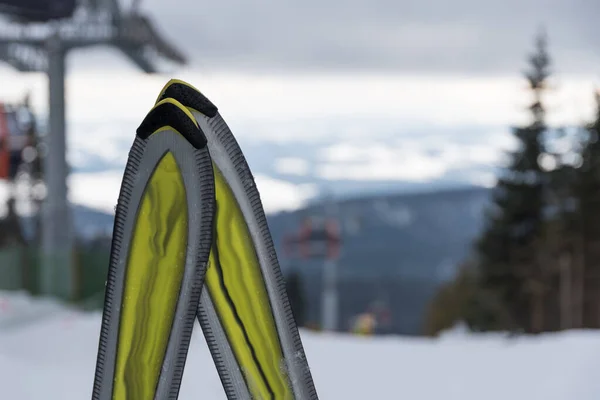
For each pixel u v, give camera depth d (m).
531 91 42.62
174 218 2.04
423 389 6.66
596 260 40.28
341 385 6.86
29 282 18.52
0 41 19.80
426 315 73.12
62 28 19.84
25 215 41.31
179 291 2.05
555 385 6.59
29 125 21.81
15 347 8.51
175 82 2.09
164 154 2.02
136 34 19.84
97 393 2.13
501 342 8.86
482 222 42.00
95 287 19.05
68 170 20.20
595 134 41.12
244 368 2.14
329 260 45.09
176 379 2.08
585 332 9.48
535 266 40.47
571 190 41.19
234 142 2.09
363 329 28.88
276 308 2.12
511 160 41.91
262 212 2.12
